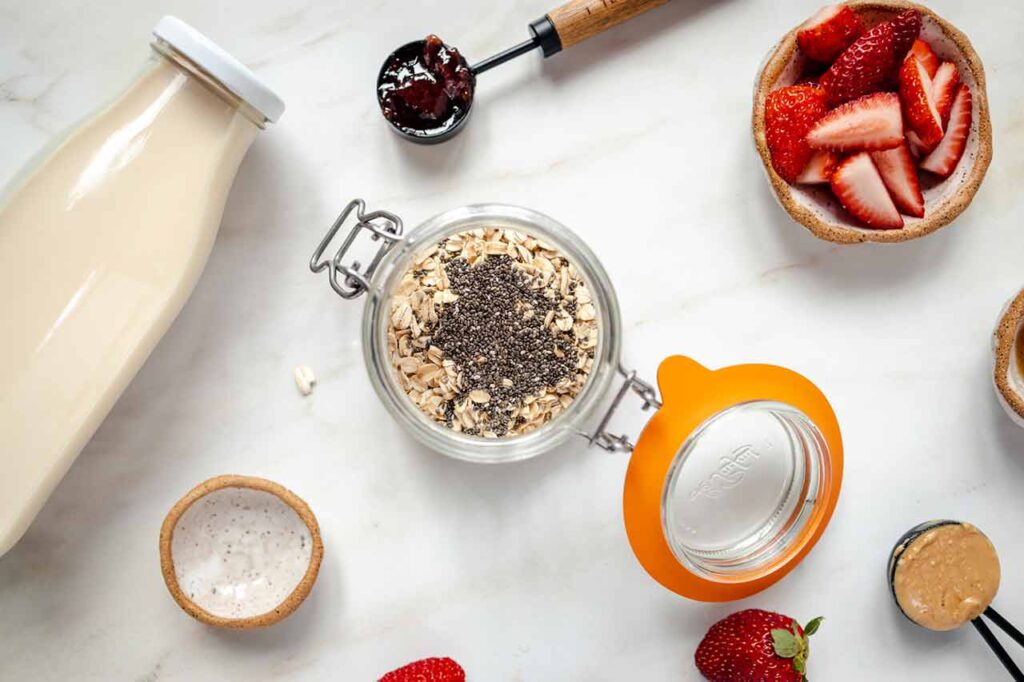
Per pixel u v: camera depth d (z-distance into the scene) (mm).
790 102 543
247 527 569
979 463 585
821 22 541
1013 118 582
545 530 582
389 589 581
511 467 581
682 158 579
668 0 563
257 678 581
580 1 552
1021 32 581
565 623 583
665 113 579
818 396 541
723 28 578
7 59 568
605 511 581
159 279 527
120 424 577
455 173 578
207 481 545
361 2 573
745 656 558
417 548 581
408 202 578
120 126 525
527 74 577
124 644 579
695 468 555
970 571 565
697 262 581
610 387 578
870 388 584
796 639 550
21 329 522
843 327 583
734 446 555
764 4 578
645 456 524
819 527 548
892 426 585
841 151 547
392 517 580
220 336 577
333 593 581
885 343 583
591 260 544
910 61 543
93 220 523
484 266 550
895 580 570
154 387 577
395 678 558
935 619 567
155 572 580
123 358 528
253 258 577
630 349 580
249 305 577
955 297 582
